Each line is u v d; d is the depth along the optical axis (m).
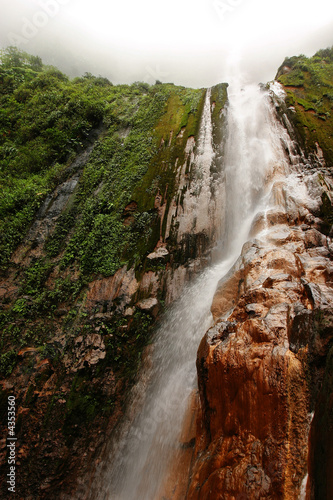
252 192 12.66
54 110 18.69
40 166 16.17
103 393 9.39
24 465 8.41
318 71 18.92
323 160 13.44
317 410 3.97
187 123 15.56
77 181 15.09
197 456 5.78
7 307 10.93
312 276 7.16
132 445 8.39
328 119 15.31
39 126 17.91
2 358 9.64
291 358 4.76
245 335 5.50
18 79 22.17
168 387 8.48
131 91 20.75
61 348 10.08
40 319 10.80
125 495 7.66
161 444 7.46
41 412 8.98
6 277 11.74
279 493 3.87
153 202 12.93
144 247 11.91
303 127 14.66
